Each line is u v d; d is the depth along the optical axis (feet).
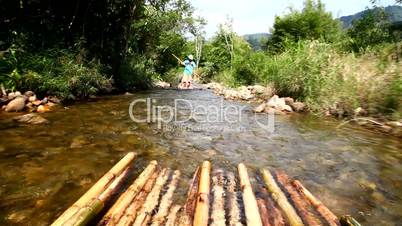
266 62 41.78
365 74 23.85
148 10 64.18
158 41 78.69
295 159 14.33
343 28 65.87
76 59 32.81
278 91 33.58
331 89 25.94
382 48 27.58
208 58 96.63
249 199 9.45
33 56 27.94
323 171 12.89
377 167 13.43
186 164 13.21
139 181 10.66
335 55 28.09
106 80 36.94
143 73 51.85
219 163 13.51
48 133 16.48
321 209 9.24
